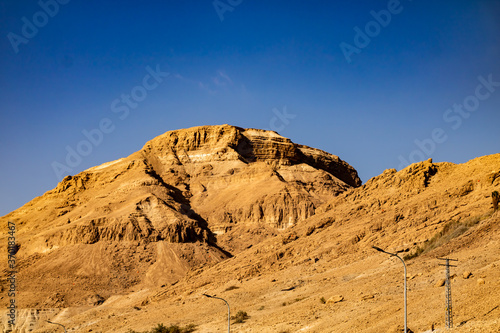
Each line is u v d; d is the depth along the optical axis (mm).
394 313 64625
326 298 86375
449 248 91188
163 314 113688
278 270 123688
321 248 126062
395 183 144750
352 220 137875
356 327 64625
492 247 81938
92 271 185625
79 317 138000
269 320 83312
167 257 192375
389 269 93688
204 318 101688
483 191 115188
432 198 123188
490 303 56469
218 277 135250
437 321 56781
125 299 158125
